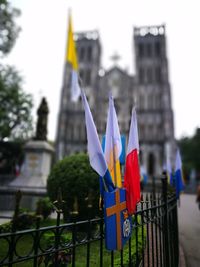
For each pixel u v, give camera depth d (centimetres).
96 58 5684
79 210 692
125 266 430
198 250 761
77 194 703
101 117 5147
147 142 4762
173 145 4581
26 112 2608
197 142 4962
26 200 1159
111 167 332
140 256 487
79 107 5297
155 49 5362
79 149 5006
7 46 2222
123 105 5119
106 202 281
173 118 4775
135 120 399
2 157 2784
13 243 210
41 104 1598
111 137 345
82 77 5472
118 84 5347
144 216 382
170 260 489
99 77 5525
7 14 2095
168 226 474
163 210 459
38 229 225
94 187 705
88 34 5819
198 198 1614
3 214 991
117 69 5475
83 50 5716
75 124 5203
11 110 2509
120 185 335
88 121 305
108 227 276
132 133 387
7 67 2498
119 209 299
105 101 5284
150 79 5172
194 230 1022
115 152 342
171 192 637
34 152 1477
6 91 2397
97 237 273
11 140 2723
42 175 1433
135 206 336
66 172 752
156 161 4634
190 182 4134
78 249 571
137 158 374
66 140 5094
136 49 5397
